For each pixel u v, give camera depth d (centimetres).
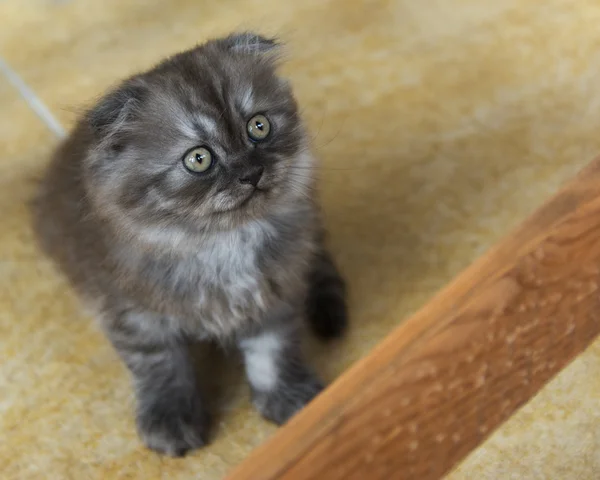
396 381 48
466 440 50
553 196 51
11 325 68
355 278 68
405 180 73
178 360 64
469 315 49
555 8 82
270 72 62
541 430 61
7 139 78
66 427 64
